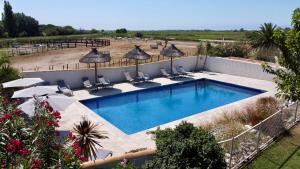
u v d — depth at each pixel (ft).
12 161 15.88
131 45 163.12
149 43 177.17
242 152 32.37
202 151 22.59
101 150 31.22
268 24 91.09
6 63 56.08
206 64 96.37
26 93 39.93
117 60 102.83
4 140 17.62
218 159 23.25
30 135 19.12
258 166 31.17
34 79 48.96
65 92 63.52
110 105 64.64
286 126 41.70
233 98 71.77
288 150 34.91
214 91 77.97
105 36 241.14
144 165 24.30
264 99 54.24
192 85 82.94
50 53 124.06
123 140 40.86
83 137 29.63
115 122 55.31
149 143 39.93
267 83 78.23
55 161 17.81
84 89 70.18
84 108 55.31
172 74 85.30
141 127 53.01
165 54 84.64
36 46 138.92
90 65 93.61
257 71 83.15
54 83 67.56
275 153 34.14
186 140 22.88
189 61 94.27
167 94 74.54
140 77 78.59
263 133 35.73
